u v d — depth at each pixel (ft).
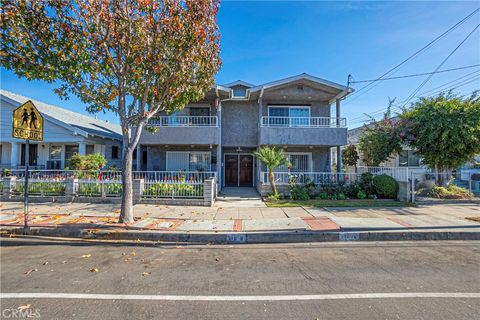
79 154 47.09
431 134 38.42
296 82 46.70
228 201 36.47
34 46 19.75
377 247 18.66
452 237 20.84
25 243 19.24
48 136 48.80
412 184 34.91
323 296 11.16
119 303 10.52
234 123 52.75
